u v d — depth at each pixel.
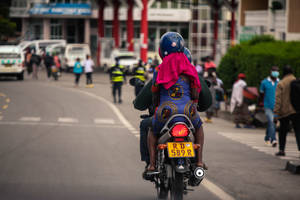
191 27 102.94
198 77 10.20
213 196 12.04
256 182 13.78
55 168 14.97
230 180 13.95
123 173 14.45
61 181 13.23
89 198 11.45
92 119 29.09
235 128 29.06
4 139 20.89
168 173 9.87
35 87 54.09
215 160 17.20
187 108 9.90
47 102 38.59
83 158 16.70
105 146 19.47
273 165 16.59
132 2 90.31
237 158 17.80
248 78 34.72
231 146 20.89
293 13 50.12
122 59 78.44
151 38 117.25
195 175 9.63
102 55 91.62
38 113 31.36
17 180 13.28
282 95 17.81
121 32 125.44
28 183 12.94
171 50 10.06
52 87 54.78
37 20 128.12
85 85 59.16
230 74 39.59
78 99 41.75
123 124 27.23
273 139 21.44
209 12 102.56
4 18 110.56
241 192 12.52
